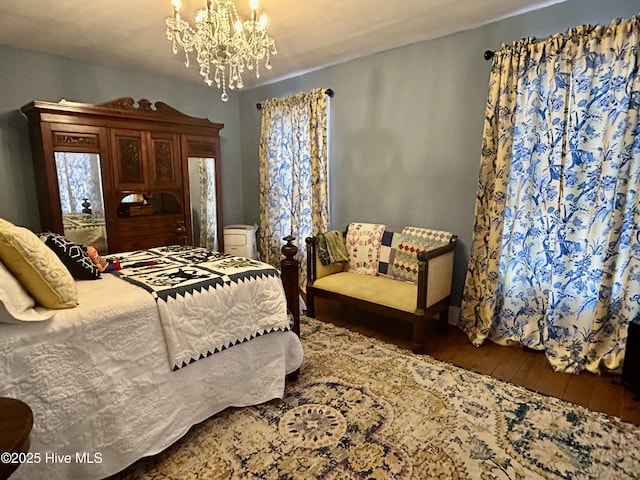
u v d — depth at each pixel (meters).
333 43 3.04
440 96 2.98
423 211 3.21
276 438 1.72
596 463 1.56
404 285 2.95
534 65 2.43
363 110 3.49
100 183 3.14
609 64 2.17
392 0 2.30
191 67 3.62
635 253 2.13
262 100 4.46
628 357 2.09
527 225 2.59
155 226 3.55
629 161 2.11
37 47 3.07
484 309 2.73
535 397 2.04
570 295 2.41
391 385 2.16
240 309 1.87
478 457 1.60
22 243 1.30
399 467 1.54
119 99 3.16
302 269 4.17
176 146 3.61
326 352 2.59
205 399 1.77
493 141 2.66
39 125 2.82
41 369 1.29
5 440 0.79
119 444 1.47
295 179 4.09
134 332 1.52
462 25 2.71
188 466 1.56
